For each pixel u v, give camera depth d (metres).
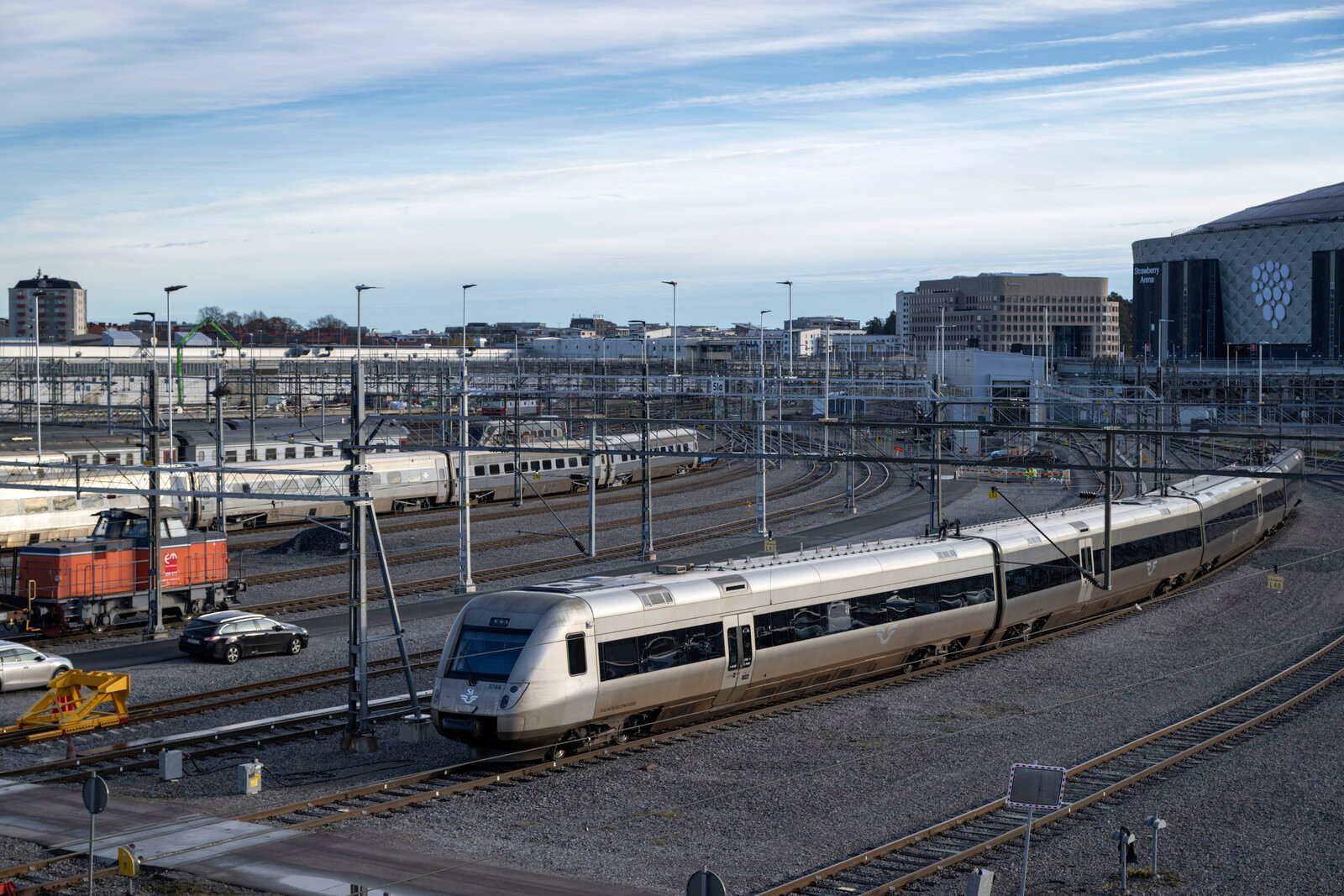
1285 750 32.44
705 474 113.19
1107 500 36.09
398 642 33.53
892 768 31.08
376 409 83.19
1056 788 21.39
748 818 27.28
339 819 26.67
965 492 95.75
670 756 32.09
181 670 41.56
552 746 31.22
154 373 49.16
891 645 40.38
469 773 30.42
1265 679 40.25
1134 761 31.52
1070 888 23.31
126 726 34.69
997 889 23.17
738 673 35.31
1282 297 194.75
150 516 47.38
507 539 73.25
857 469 112.94
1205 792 29.08
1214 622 50.09
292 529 78.31
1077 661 43.53
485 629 31.64
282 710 36.53
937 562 42.28
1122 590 52.09
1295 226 192.25
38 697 38.25
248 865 23.81
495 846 25.30
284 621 50.28
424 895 22.27
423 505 86.12
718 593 35.06
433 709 31.28
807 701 37.84
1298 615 51.06
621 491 100.56
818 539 73.31
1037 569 46.47
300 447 84.75
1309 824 27.06
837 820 27.12
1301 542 71.38
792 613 37.06
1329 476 25.84
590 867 24.09
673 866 24.27
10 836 25.45
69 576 47.09
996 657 44.31
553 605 31.41
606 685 31.72
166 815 26.98
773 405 103.44
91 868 21.64
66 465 37.84
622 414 115.50
